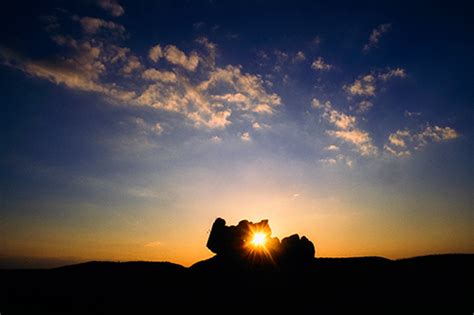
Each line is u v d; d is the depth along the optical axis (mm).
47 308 24625
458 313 20891
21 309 24188
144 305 26234
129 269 39438
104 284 33781
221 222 34906
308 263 33312
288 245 33906
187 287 31766
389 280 30328
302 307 24734
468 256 35812
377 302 24469
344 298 26156
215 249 34438
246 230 34531
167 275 36594
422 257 37250
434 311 21578
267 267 32406
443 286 27281
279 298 27281
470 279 28312
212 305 26250
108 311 24344
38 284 33812
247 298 27578
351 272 33469
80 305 25844
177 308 25438
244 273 32062
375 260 37625
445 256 36375
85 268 40844
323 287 29531
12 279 36219
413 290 26891
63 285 33344
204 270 35250
